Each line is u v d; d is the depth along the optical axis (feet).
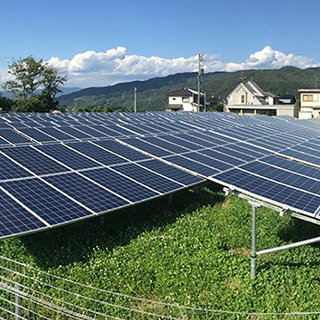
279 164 59.47
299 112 283.79
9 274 35.04
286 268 39.37
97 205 38.65
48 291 32.68
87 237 44.50
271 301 32.50
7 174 41.11
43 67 291.58
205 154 64.18
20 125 79.82
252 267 36.11
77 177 44.52
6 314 28.55
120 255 40.32
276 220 53.57
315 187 46.42
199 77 263.08
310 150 83.41
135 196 42.78
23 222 32.45
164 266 38.22
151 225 49.49
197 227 48.83
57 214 35.06
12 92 287.28
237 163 58.44
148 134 83.25
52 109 295.89
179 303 32.07
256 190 43.19
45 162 47.37
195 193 64.59
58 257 39.27
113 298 32.48
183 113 192.03
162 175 51.01
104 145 61.62
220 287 34.76
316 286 35.73
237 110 303.07
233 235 47.29
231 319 30.35
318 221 34.40
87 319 29.12
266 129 116.98
